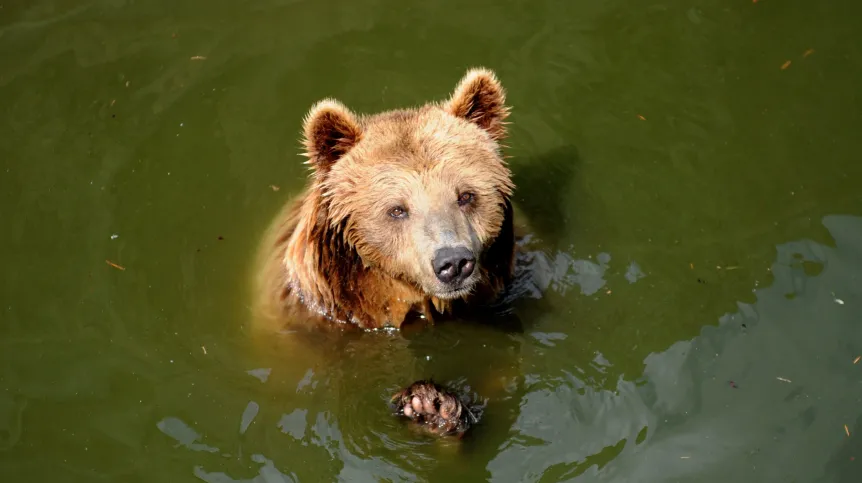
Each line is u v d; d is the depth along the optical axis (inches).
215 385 314.0
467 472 283.9
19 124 410.9
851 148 390.0
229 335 333.7
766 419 290.0
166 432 296.7
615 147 400.8
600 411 298.4
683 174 386.0
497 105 313.4
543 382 310.2
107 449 291.4
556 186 385.1
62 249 360.8
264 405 307.6
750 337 315.6
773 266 340.5
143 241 365.7
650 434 288.7
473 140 302.2
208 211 379.9
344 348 332.8
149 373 317.1
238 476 282.4
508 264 335.3
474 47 448.5
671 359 311.3
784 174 380.8
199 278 354.0
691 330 320.2
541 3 464.4
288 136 410.0
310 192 322.3
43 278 349.4
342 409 306.8
